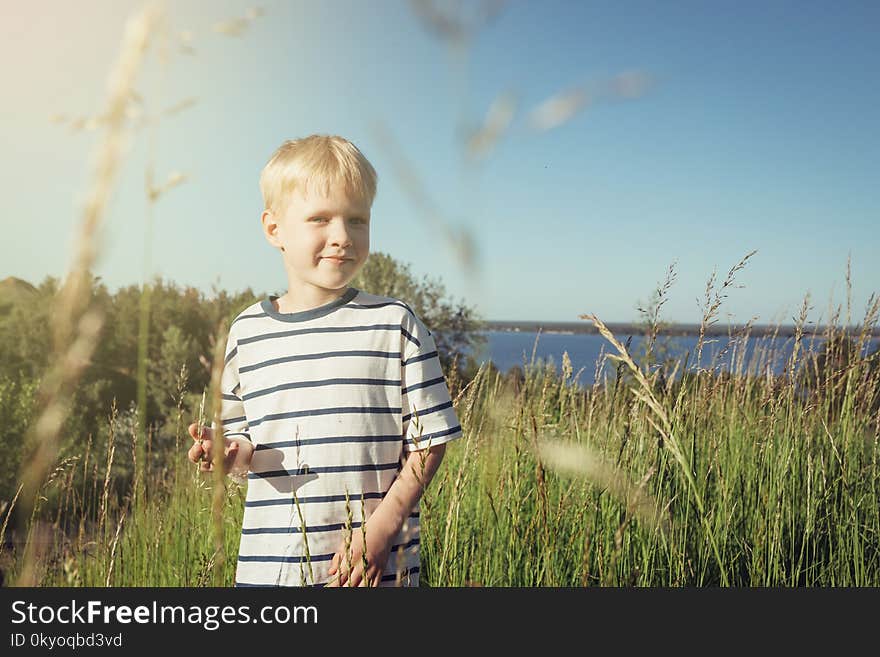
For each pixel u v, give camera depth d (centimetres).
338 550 172
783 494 276
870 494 273
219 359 68
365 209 186
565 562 229
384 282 1745
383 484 179
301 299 194
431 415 180
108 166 40
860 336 311
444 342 1561
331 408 179
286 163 185
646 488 209
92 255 40
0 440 722
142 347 68
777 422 315
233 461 178
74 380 43
